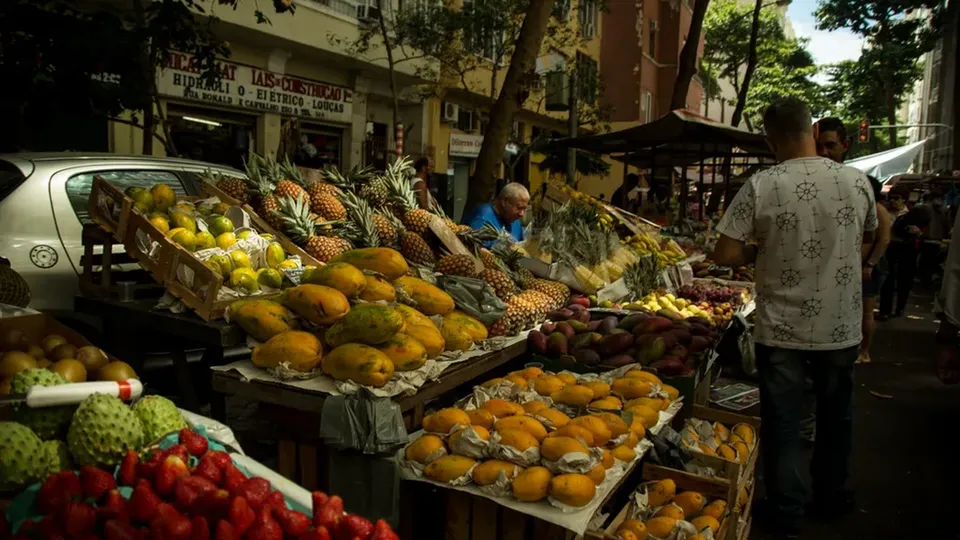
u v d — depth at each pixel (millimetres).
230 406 4797
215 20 7551
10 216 4410
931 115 58125
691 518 3016
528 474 2490
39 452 1967
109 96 6371
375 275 3242
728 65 40656
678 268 6797
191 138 10875
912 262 11375
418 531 2877
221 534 1676
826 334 3486
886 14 36094
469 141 18219
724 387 6266
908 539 3805
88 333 4617
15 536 1631
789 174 3500
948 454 5105
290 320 2988
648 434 3215
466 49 13938
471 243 4559
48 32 6102
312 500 1956
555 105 11656
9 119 7617
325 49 11977
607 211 7637
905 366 7945
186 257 3086
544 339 4031
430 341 3023
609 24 26859
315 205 4195
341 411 2629
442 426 2791
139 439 2105
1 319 2838
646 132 10086
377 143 15914
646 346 3930
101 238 3455
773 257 3543
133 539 1652
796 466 3658
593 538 2613
